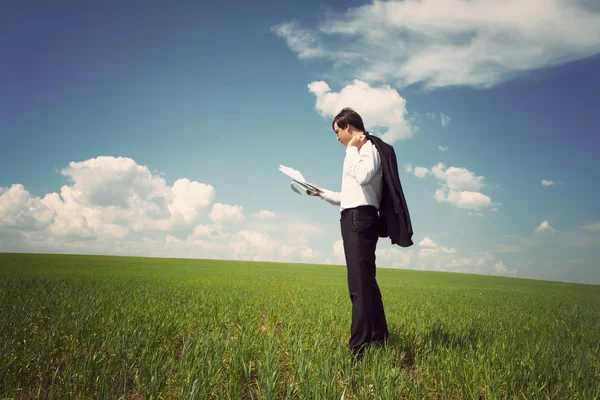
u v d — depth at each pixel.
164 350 4.20
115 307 6.38
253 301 9.27
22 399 2.88
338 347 4.30
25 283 10.86
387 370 3.40
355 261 4.26
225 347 4.05
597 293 24.70
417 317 7.32
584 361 4.09
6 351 3.44
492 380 3.51
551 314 9.74
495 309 10.41
